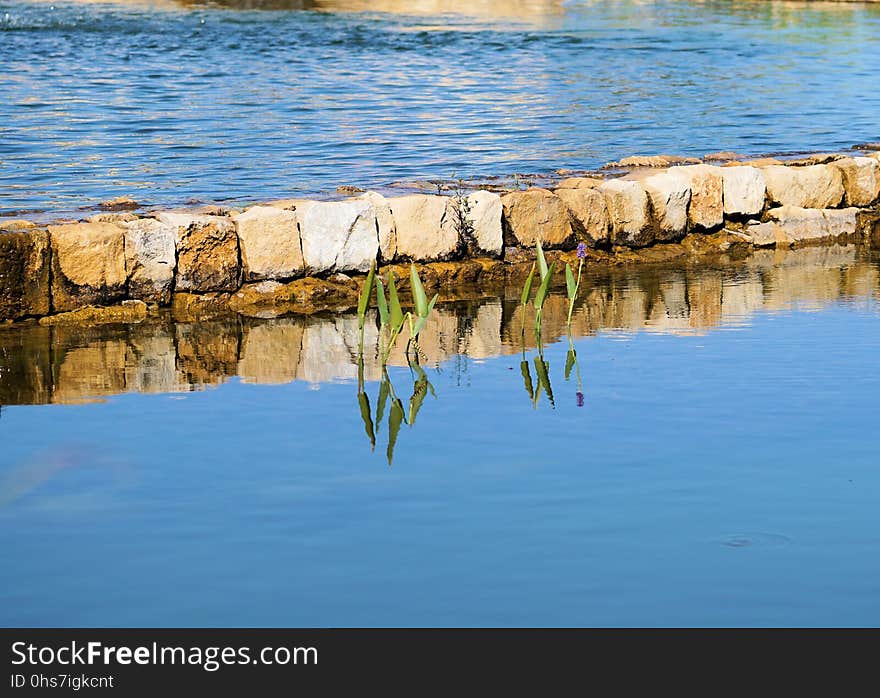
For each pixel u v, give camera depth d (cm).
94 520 849
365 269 1706
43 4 6894
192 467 959
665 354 1334
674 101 3581
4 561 786
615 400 1145
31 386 1209
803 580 757
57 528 837
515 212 1833
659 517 852
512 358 1329
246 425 1075
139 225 1559
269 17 6494
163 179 2248
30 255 1493
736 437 1028
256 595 742
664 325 1488
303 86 3834
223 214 1733
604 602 733
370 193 1767
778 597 738
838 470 947
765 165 2242
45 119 3027
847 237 2159
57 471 948
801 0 8025
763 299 1639
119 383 1226
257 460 977
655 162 2380
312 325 1516
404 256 1744
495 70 4359
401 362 1318
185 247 1591
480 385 1209
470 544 809
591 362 1301
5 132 2806
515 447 1005
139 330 1480
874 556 790
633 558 788
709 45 5312
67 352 1360
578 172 2255
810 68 4450
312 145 2709
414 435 1041
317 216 1673
